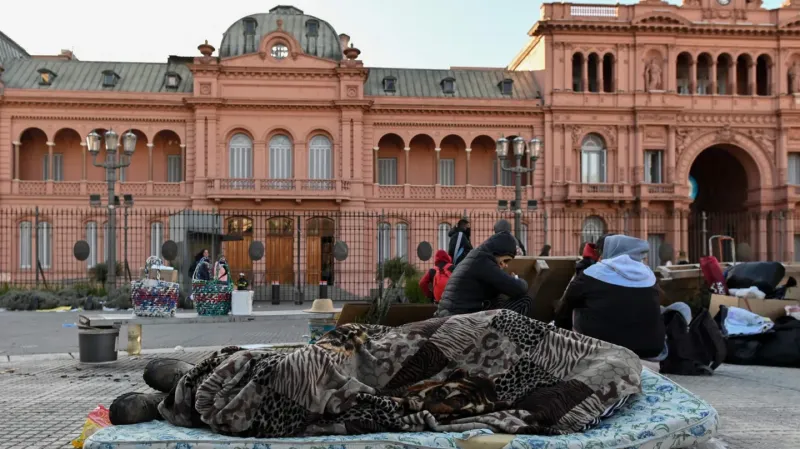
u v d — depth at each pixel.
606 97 44.31
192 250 28.78
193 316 11.82
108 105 42.19
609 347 4.82
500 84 46.28
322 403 4.34
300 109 43.06
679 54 45.12
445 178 46.91
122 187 42.44
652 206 44.09
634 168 44.03
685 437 4.40
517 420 4.37
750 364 10.70
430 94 45.75
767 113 44.62
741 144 44.69
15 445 6.08
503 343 4.78
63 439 6.30
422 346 4.72
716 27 44.06
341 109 43.12
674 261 43.22
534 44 47.50
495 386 4.70
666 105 44.00
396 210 44.25
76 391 8.94
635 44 44.25
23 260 42.00
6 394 8.72
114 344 11.64
